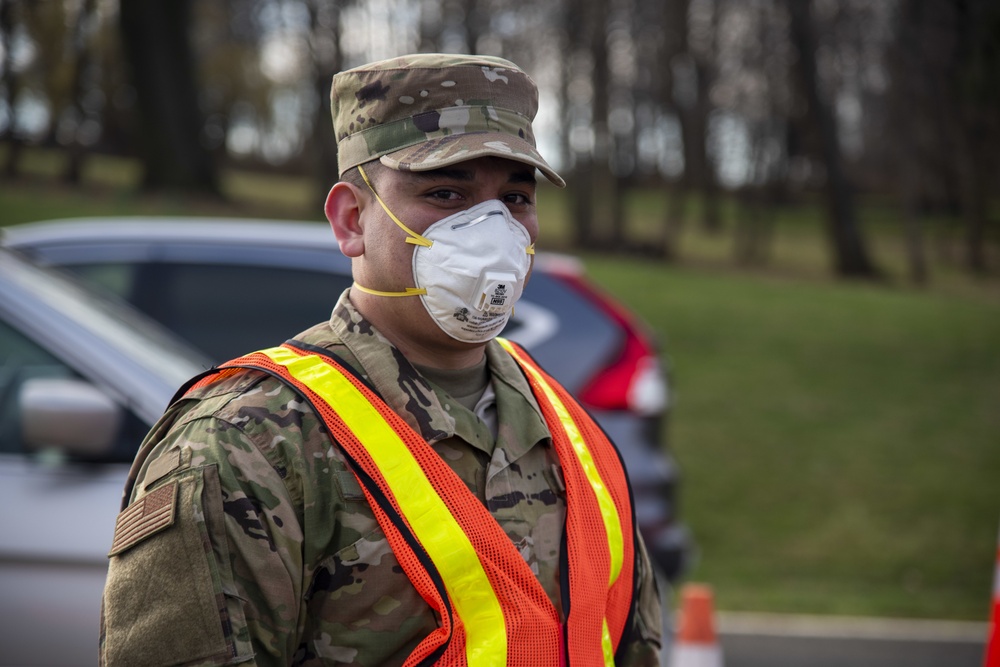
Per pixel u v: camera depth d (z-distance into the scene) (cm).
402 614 173
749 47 3872
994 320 2014
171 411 188
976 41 3294
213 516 168
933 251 4275
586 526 199
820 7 3588
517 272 191
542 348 527
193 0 2961
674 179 3384
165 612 165
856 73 4262
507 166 194
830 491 972
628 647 221
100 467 333
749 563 801
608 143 3397
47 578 318
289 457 174
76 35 3027
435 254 188
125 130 4053
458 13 3469
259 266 543
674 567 510
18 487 328
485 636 174
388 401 185
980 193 3847
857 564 807
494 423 202
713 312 1864
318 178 3234
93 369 343
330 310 536
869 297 2281
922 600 727
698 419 1187
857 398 1321
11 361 346
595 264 2464
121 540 173
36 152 3600
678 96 3781
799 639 639
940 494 973
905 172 3597
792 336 1705
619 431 516
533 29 3581
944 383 1433
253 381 184
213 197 2783
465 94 189
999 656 341
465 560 175
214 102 4788
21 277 363
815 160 4412
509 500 189
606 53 3388
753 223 3850
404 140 189
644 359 535
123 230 557
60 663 315
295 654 175
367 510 175
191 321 534
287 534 171
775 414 1222
